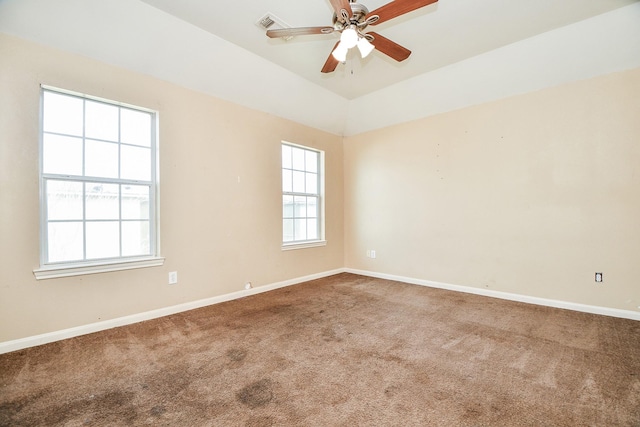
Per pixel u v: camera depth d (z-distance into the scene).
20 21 2.09
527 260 3.27
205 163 3.20
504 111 3.39
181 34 2.66
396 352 2.12
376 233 4.64
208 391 1.65
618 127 2.75
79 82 2.40
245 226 3.58
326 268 4.73
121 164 2.70
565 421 1.39
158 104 2.85
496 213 3.47
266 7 2.42
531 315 2.86
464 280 3.73
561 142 3.04
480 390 1.65
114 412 1.47
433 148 3.98
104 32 2.37
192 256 3.10
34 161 2.21
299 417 1.44
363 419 1.42
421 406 1.52
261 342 2.29
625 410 1.47
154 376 1.81
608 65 2.75
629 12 2.42
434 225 3.99
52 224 2.34
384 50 2.34
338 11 1.89
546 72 3.01
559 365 1.92
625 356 2.02
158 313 2.84
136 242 2.80
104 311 2.53
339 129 4.89
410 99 3.97
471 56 3.20
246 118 3.60
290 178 4.32
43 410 1.49
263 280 3.79
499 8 2.44
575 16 2.54
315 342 2.29
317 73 3.58
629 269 2.72
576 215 2.97
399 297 3.52
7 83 2.10
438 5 2.39
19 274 2.14
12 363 1.95
